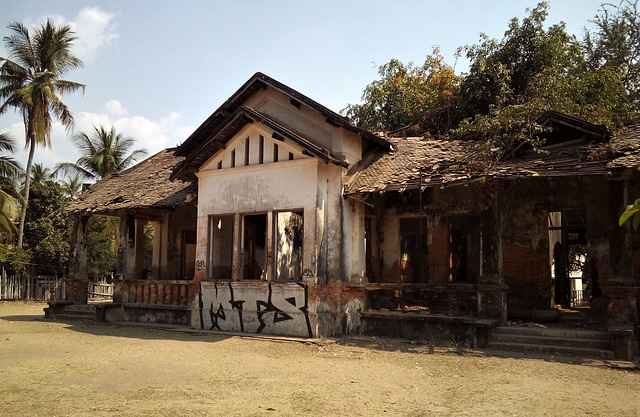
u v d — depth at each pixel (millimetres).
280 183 14688
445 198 15562
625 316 10969
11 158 31484
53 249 31156
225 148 15852
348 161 15086
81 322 18219
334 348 12461
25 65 32469
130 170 22734
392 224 16391
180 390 8211
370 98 25734
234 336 14133
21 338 14352
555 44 22578
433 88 25906
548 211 14820
